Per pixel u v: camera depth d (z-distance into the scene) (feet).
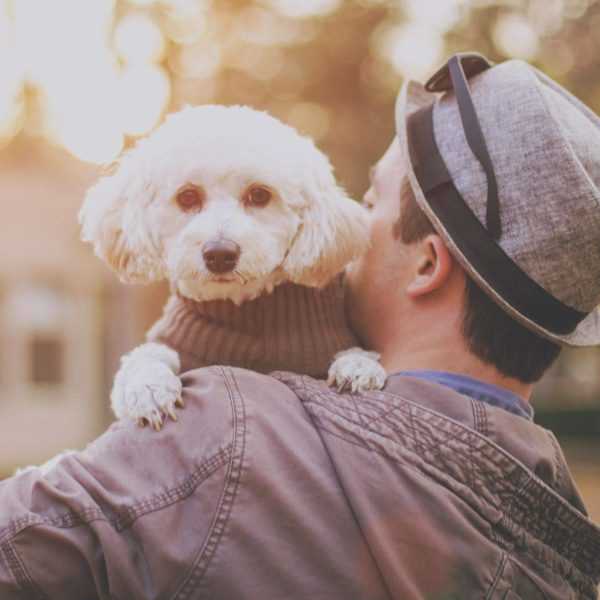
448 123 6.12
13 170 54.39
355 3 37.70
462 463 5.47
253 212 7.39
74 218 55.57
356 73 37.58
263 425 5.44
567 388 81.76
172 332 7.22
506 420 5.78
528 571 5.47
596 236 5.73
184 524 5.21
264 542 5.17
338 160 36.29
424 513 5.32
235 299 7.04
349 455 5.42
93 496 5.32
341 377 5.99
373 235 6.83
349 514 5.32
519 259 5.75
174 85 34.83
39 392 54.90
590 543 5.80
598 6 35.37
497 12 34.94
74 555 5.17
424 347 6.24
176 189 7.54
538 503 5.59
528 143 5.79
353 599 5.18
